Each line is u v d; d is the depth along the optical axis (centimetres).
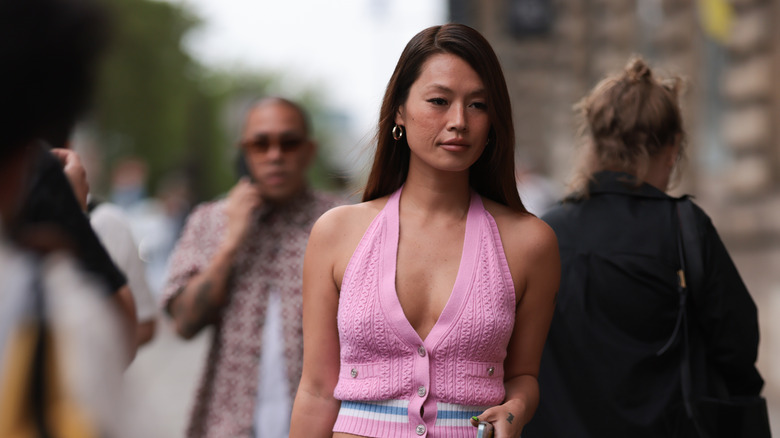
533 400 351
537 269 354
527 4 3136
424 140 343
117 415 165
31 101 178
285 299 568
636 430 419
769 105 1573
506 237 353
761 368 1165
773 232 1465
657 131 459
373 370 338
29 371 162
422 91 343
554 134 3241
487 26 3503
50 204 290
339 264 351
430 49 346
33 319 165
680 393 422
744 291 436
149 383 1467
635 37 2353
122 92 6241
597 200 455
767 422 430
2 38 174
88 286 174
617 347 426
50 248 176
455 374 334
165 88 6625
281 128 581
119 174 2809
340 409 349
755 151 1587
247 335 563
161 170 7019
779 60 1555
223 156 7881
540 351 361
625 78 472
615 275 433
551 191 1833
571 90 3038
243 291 569
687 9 1862
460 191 357
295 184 587
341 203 596
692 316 435
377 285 339
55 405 161
